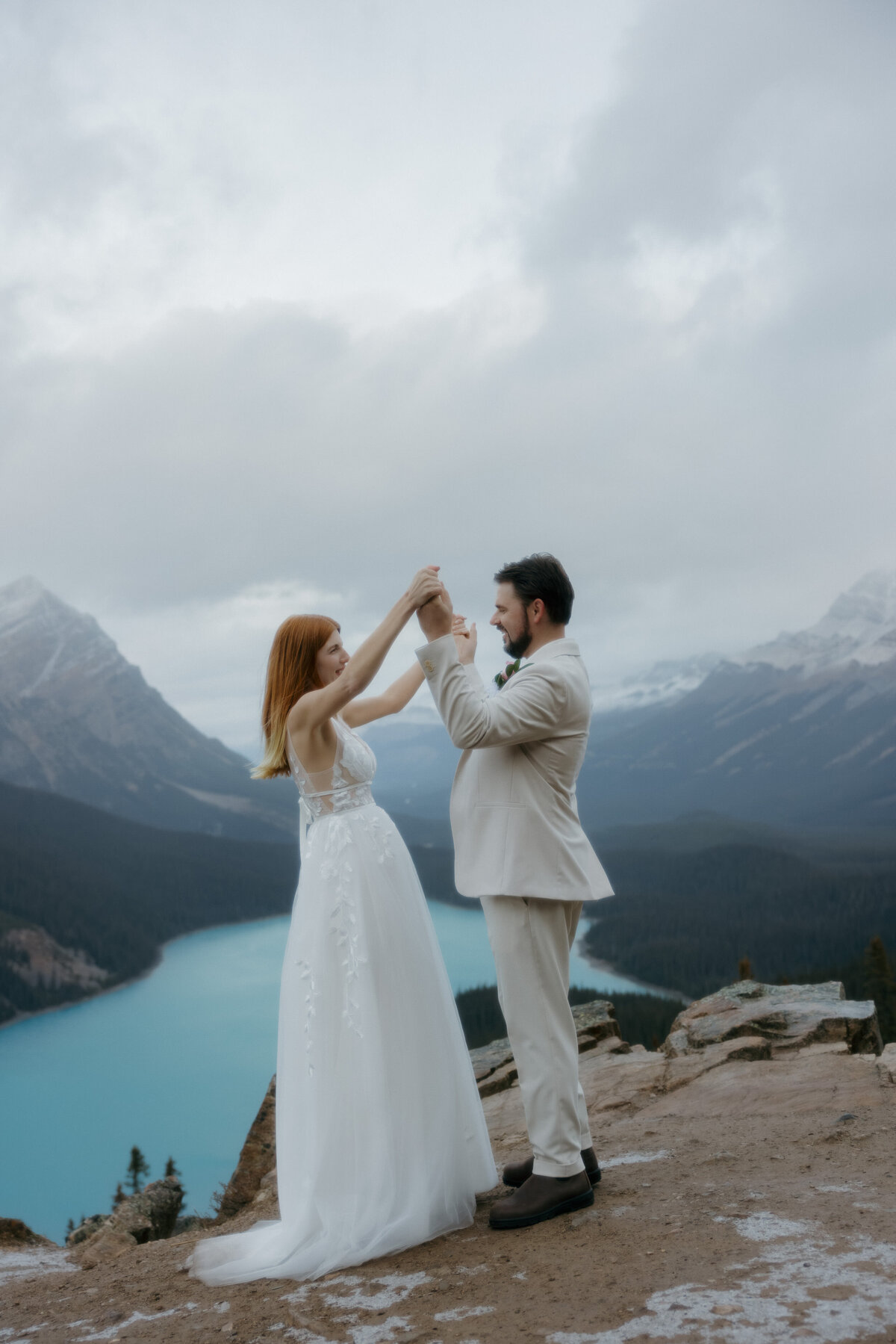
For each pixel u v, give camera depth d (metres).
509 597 3.21
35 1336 2.66
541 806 3.00
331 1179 2.94
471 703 2.87
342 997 3.08
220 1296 2.75
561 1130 2.96
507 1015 3.01
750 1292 2.14
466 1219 3.05
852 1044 5.32
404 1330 2.26
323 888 3.19
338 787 3.31
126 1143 146.75
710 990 161.62
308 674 3.40
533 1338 2.09
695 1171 3.29
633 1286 2.29
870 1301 2.01
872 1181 2.90
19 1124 155.50
